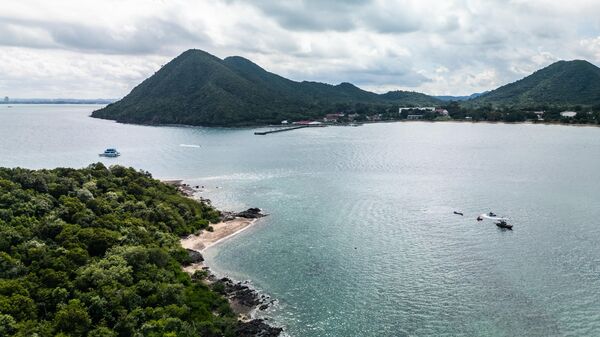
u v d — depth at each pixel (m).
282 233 123.12
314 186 182.75
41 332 62.25
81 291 74.12
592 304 80.56
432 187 176.75
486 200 153.62
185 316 73.69
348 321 76.81
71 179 124.75
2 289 68.12
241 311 80.69
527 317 76.81
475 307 80.38
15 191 103.75
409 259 102.31
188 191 175.75
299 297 85.69
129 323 67.88
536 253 103.94
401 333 73.00
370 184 184.50
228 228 128.75
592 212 135.88
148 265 87.12
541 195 158.75
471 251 106.25
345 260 102.69
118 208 117.69
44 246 84.62
